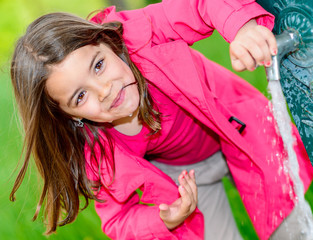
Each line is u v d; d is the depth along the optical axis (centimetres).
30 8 475
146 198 197
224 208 231
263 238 204
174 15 179
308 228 181
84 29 160
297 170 156
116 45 175
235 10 147
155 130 186
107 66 158
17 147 320
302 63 132
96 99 159
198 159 222
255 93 217
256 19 149
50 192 193
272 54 130
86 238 279
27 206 298
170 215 172
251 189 204
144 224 184
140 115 183
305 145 147
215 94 213
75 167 189
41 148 184
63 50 154
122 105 161
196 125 205
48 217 198
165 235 180
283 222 191
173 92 184
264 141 200
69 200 193
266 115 205
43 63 157
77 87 156
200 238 202
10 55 181
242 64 139
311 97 135
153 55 180
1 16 473
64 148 186
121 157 189
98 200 194
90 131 185
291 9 131
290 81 141
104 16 197
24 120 176
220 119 180
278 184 190
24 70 164
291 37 131
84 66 155
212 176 224
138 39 180
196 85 177
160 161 226
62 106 166
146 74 183
